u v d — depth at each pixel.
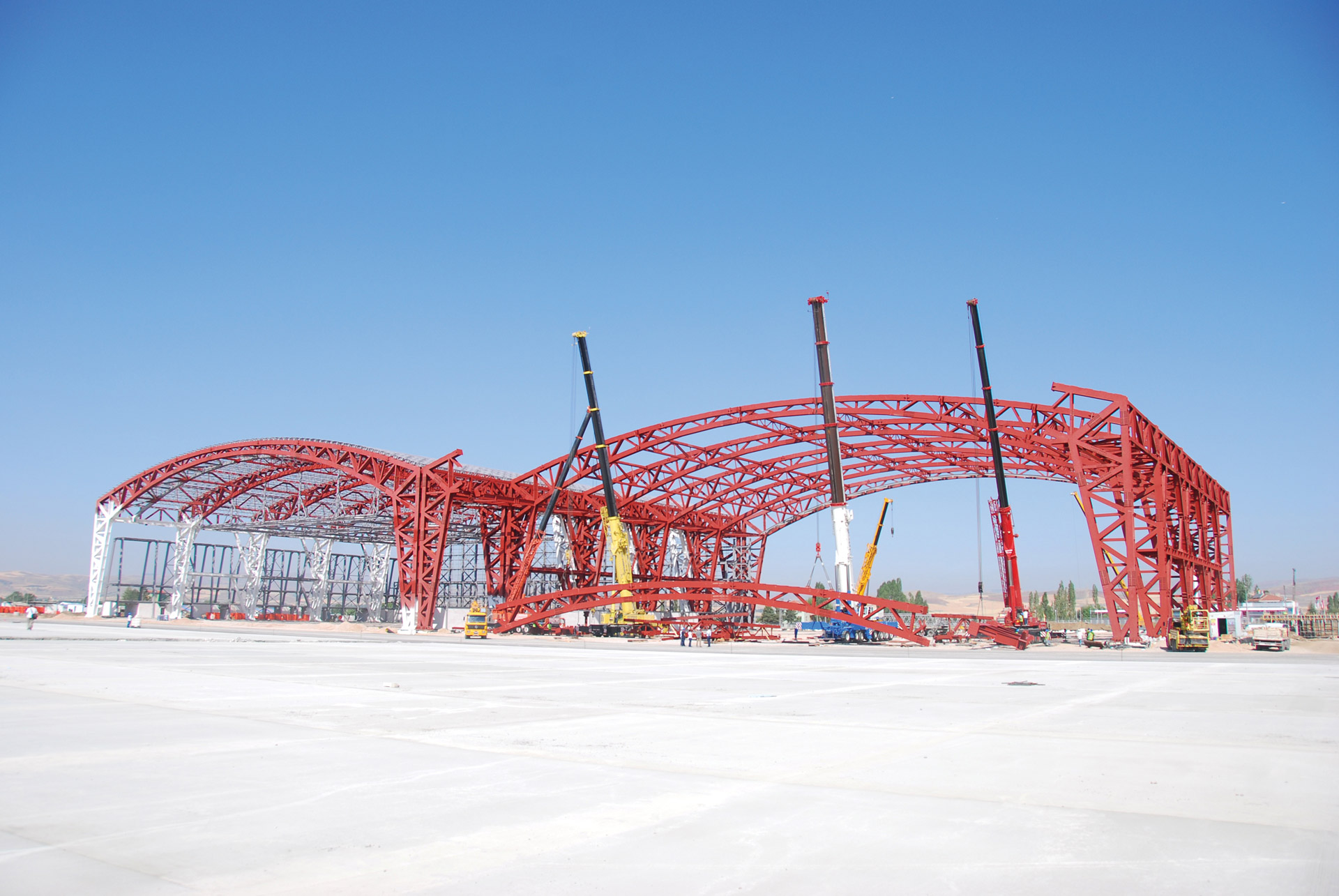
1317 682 27.19
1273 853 6.85
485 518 86.69
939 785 9.44
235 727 13.74
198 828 7.36
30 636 48.22
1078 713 17.22
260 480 93.69
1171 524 68.50
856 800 8.64
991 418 68.38
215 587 104.25
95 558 96.62
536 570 85.81
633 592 76.50
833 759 11.17
